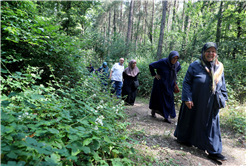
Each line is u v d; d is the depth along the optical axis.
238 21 9.58
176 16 13.96
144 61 9.27
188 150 2.69
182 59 11.57
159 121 4.10
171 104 4.12
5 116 1.38
